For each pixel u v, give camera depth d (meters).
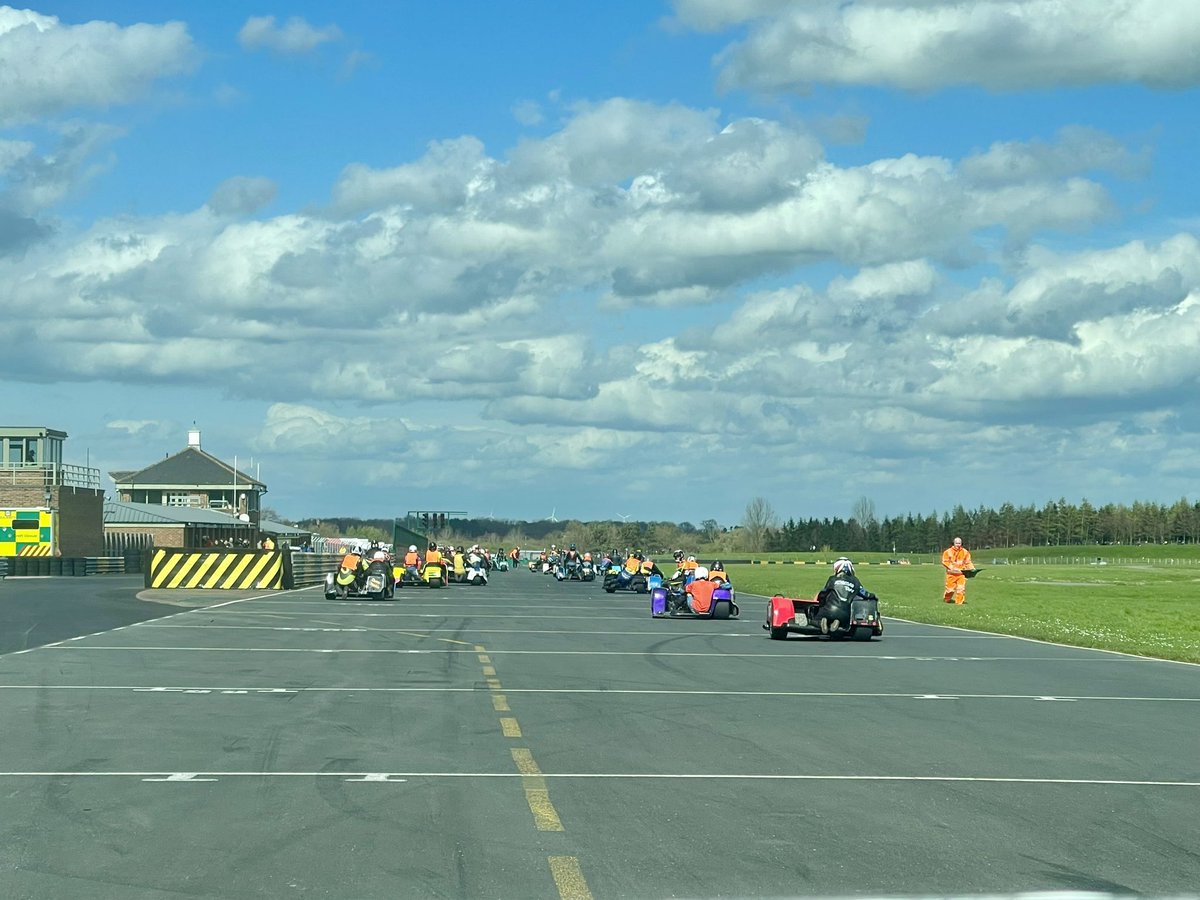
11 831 8.59
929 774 10.88
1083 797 9.96
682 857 8.02
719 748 12.12
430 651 22.20
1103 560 164.62
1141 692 17.08
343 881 7.41
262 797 9.70
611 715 14.31
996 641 26.39
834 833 8.70
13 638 24.19
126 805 9.41
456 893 7.18
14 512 69.62
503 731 13.05
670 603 35.44
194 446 129.38
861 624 25.69
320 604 38.44
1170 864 7.96
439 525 100.62
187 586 47.94
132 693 15.90
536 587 59.44
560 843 8.34
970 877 7.63
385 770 10.81
